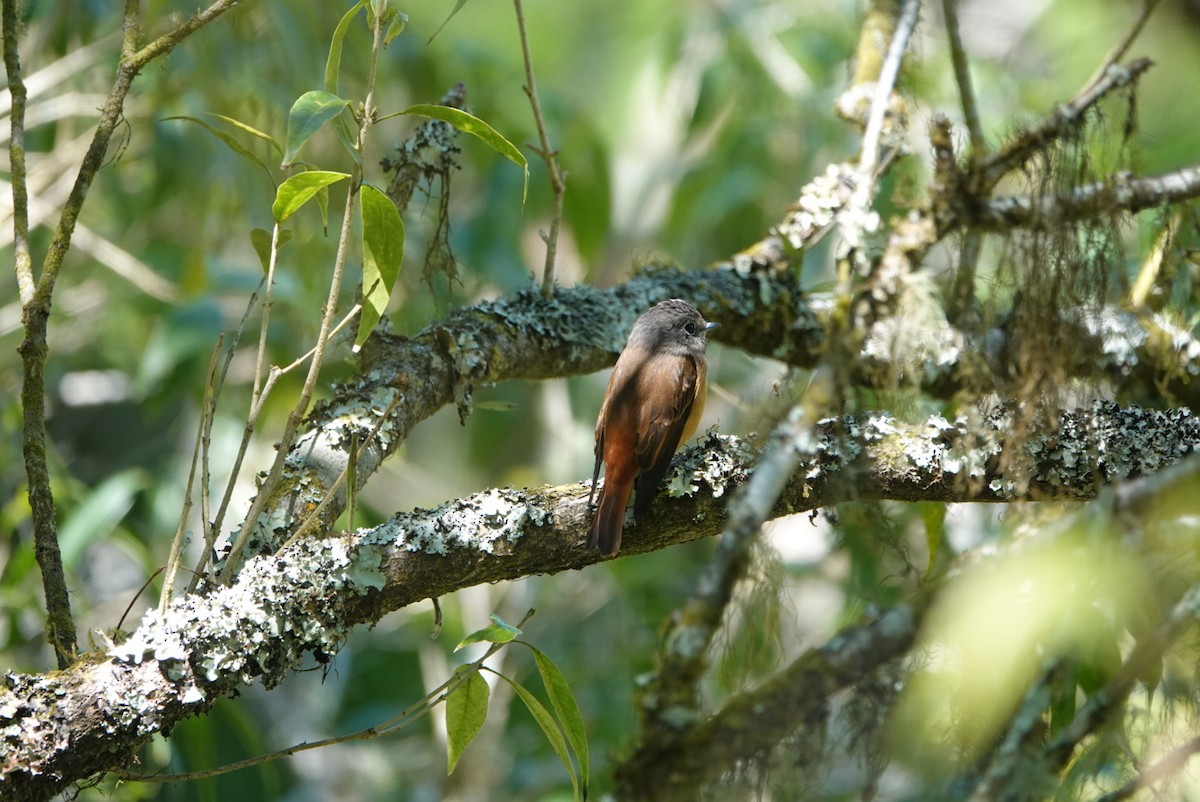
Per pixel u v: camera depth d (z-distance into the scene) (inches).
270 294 232.8
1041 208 287.9
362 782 582.6
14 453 466.6
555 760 525.3
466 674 238.2
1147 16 314.5
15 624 412.2
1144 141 431.5
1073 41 566.6
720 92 581.3
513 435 625.0
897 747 209.0
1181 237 347.9
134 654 219.9
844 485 249.1
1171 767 191.3
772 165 582.9
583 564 261.7
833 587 488.7
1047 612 185.3
